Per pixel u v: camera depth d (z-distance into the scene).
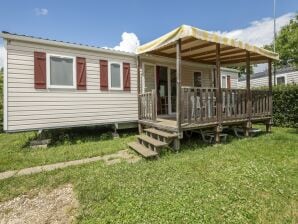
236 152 5.44
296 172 4.07
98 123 7.96
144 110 8.16
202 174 4.01
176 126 6.00
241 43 6.54
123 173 4.23
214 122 6.52
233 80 16.28
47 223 2.88
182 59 9.59
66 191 3.74
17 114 6.42
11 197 3.58
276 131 9.03
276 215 2.76
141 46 7.83
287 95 10.56
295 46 9.20
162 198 3.14
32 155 5.87
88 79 7.75
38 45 6.77
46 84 6.90
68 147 6.68
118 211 2.92
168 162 4.77
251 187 3.45
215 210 2.82
